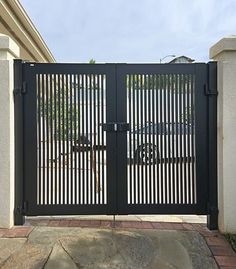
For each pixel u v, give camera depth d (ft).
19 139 13.24
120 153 13.29
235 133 12.75
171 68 13.21
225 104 12.73
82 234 12.23
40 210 13.34
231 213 12.73
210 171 13.23
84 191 13.42
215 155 13.20
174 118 13.26
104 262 10.45
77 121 13.25
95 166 13.37
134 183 13.39
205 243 11.89
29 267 10.12
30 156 13.28
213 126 13.17
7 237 12.01
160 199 13.42
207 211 13.25
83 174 13.39
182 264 10.58
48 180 13.37
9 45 12.64
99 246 11.32
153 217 14.55
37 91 13.17
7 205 12.84
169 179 13.41
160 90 13.23
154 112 13.24
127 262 10.51
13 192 13.15
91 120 13.24
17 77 13.12
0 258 10.62
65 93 13.21
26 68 13.15
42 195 13.38
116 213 13.42
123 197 13.38
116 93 13.17
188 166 13.37
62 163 13.35
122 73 13.20
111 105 13.20
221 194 12.90
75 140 13.29
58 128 13.25
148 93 13.23
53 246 11.32
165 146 13.34
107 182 13.37
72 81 13.19
